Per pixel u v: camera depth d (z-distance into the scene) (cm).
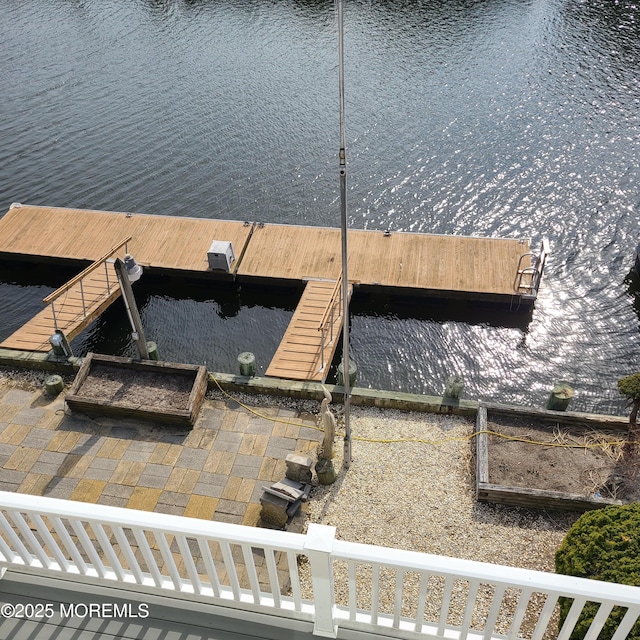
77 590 486
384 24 3284
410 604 716
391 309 1561
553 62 2808
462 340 1473
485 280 1520
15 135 2411
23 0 3875
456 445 962
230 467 931
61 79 2861
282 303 1612
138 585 475
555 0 3453
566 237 1805
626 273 1667
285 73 2852
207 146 2325
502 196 1992
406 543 812
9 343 1288
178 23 3472
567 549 566
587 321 1522
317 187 2078
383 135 2342
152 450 962
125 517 413
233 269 1575
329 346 1278
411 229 1867
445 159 2188
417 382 1372
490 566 371
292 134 2380
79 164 2238
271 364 1216
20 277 1723
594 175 2066
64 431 1002
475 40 3048
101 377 1081
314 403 1058
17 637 455
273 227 1717
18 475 922
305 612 455
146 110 2586
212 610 469
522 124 2369
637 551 520
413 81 2714
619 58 2811
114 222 1772
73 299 1470
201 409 1041
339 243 1655
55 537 780
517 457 912
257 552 784
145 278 1662
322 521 847
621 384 881
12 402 1070
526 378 1378
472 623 687
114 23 3500
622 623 374
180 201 2041
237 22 3441
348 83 2728
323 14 3466
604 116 2395
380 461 938
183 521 409
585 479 874
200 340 1503
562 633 398
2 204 2017
